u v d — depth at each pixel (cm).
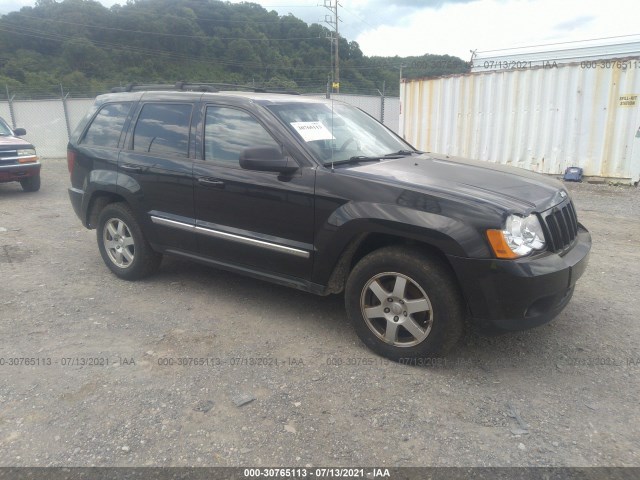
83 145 534
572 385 336
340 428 293
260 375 346
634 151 994
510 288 317
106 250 530
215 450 275
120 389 329
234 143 423
